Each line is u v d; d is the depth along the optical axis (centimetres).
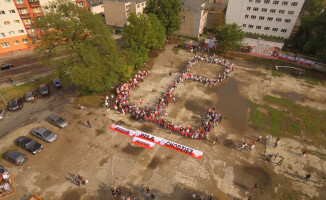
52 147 3325
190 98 4394
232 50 6138
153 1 6134
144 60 5359
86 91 4372
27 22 5916
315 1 8581
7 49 5978
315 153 3256
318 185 2819
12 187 2759
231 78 5094
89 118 3884
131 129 3647
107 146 3341
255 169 3011
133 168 3011
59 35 3700
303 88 4769
